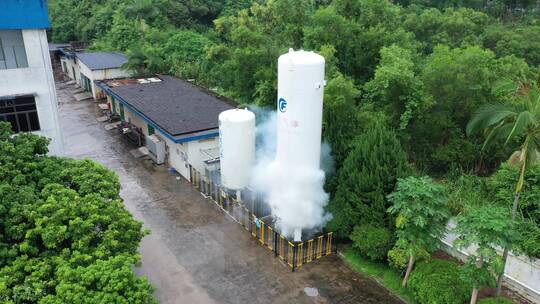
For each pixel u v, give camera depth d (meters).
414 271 16.05
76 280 11.34
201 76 42.25
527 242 15.76
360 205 17.89
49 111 21.36
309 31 28.39
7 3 18.97
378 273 17.67
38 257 12.59
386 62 24.58
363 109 23.81
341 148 20.12
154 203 23.41
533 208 17.61
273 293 16.56
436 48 25.17
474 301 14.45
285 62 16.86
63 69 56.00
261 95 27.20
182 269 17.88
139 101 31.92
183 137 24.59
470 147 23.05
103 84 37.91
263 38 30.70
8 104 20.23
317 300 16.22
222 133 21.55
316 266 18.22
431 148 24.42
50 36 68.06
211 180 24.19
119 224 14.04
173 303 15.91
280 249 19.08
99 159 29.34
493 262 13.45
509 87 15.48
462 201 19.31
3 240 13.02
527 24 47.75
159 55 45.97
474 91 22.09
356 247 18.66
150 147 29.28
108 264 11.93
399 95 23.48
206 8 62.12
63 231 12.59
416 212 15.05
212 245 19.61
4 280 11.23
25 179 14.90
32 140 16.67
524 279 15.87
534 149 14.01
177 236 20.28
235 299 16.20
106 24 60.66
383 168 17.30
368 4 29.22
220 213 22.47
